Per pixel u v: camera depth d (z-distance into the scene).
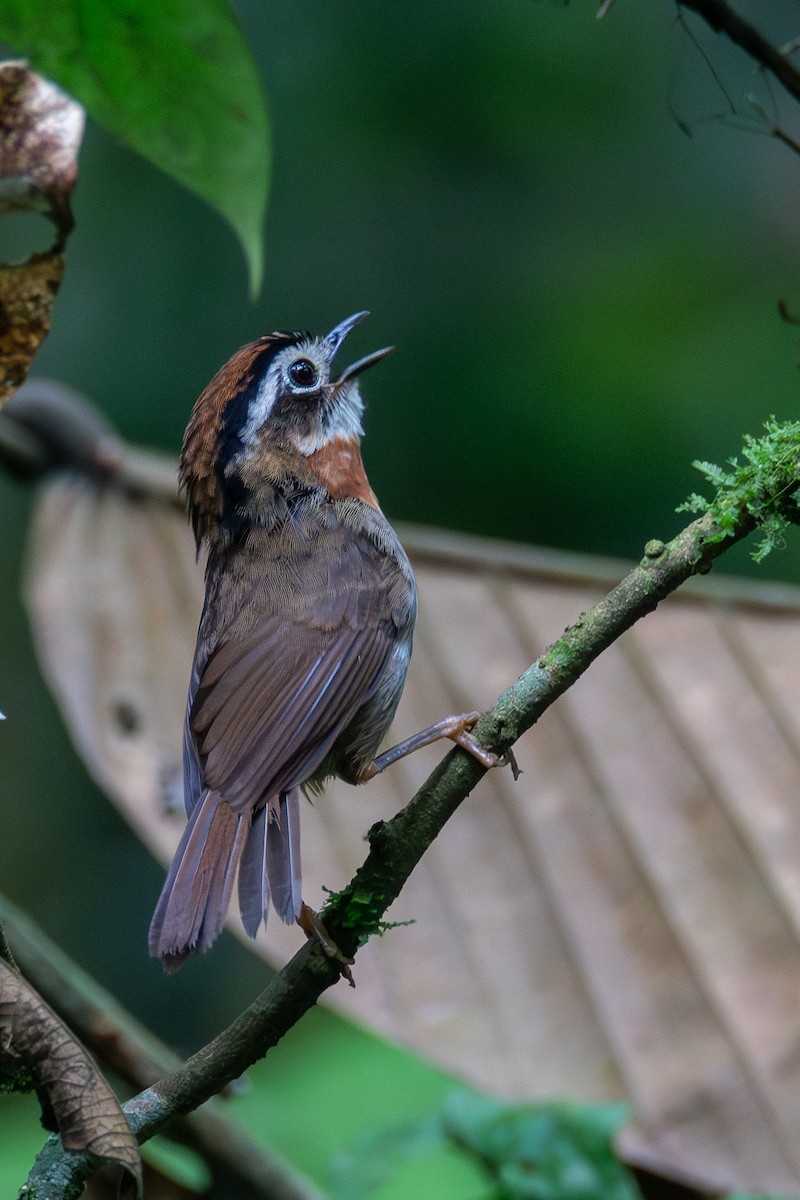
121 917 16.02
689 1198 7.46
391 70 16.02
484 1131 7.17
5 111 4.79
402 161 16.08
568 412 15.73
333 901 5.09
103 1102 4.08
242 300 15.68
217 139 5.43
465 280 16.06
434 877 7.96
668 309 16.08
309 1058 10.47
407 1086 9.96
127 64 5.30
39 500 9.73
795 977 7.43
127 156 15.54
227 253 15.66
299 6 16.00
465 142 16.22
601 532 15.48
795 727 8.39
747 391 15.77
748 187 16.62
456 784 5.16
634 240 16.36
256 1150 7.17
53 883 16.05
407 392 15.82
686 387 15.78
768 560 14.74
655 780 8.27
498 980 7.55
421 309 15.95
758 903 7.71
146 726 8.67
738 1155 6.88
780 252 16.42
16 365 4.89
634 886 7.85
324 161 15.97
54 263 4.87
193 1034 15.52
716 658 8.73
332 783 8.59
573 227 16.36
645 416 15.72
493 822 8.17
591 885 7.90
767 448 4.92
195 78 5.31
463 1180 8.43
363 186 15.99
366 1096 9.93
